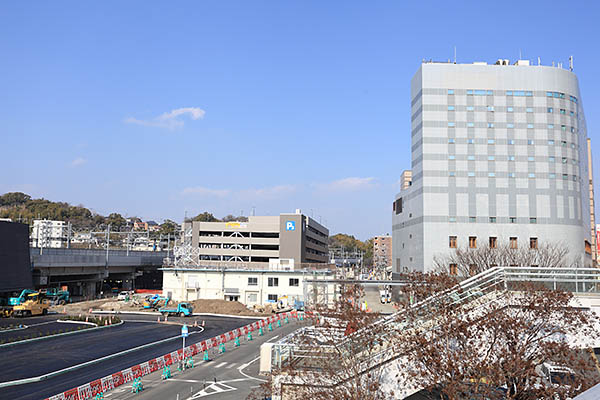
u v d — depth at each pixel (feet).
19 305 237.66
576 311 61.36
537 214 264.31
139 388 107.55
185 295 303.68
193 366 133.59
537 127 270.05
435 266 257.34
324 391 58.65
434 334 60.18
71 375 120.67
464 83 272.51
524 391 54.90
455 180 267.59
